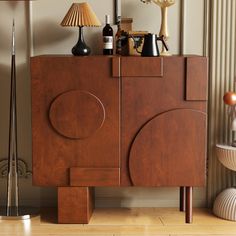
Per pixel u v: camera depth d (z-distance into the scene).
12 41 2.98
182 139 2.67
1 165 3.10
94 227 2.74
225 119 3.06
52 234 2.63
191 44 3.06
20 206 3.10
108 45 2.91
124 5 3.04
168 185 2.70
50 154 2.69
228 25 3.02
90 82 2.64
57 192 3.03
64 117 2.65
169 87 2.65
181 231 2.69
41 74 2.64
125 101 2.65
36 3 3.03
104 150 2.68
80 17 2.78
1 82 3.07
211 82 3.04
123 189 3.12
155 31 3.05
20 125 3.09
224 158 2.86
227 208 2.88
